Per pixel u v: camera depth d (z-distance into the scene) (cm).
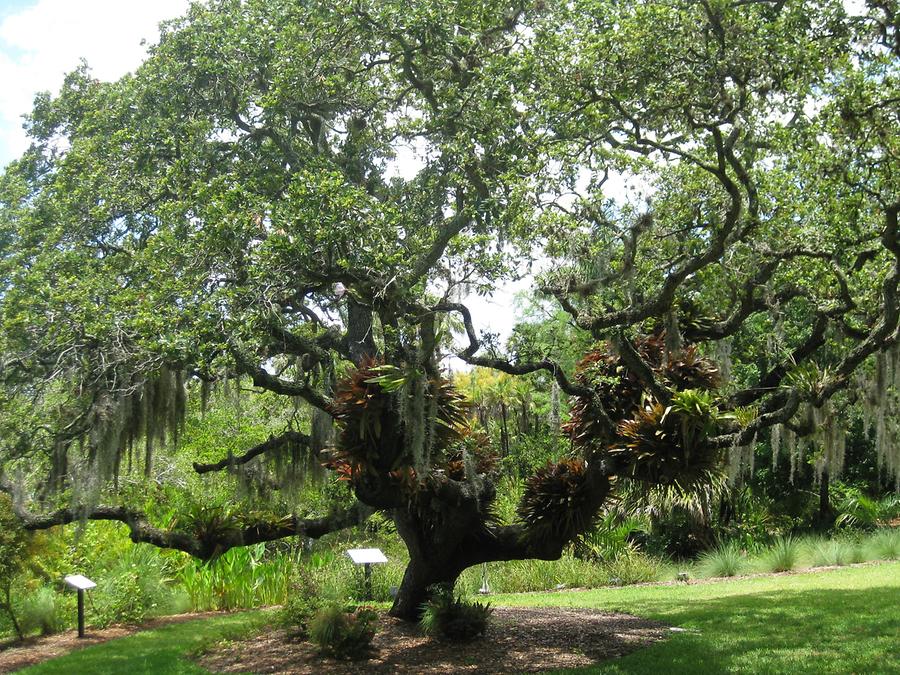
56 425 1133
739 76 1072
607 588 1884
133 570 1659
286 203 1173
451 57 1370
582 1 1230
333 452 1091
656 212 1184
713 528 2292
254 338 1084
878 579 1596
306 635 1217
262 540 1252
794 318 1669
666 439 1035
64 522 1184
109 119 1511
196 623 1550
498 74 1288
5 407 1145
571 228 1097
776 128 1174
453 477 1283
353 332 1265
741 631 1155
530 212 1156
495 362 1155
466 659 1074
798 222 1302
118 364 1084
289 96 1387
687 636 1150
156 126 1443
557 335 1243
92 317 1091
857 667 910
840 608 1270
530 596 1800
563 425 1218
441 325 1125
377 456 1012
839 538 2275
